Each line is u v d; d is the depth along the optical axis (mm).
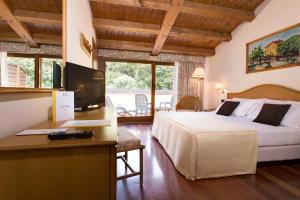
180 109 5570
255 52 4043
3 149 771
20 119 1116
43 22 1467
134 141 1961
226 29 4785
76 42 2494
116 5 3836
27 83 1262
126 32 4820
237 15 3959
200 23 4551
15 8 1120
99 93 2602
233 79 4848
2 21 1002
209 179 2148
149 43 5305
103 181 902
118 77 5777
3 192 810
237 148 2234
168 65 6020
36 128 1139
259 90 3867
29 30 1277
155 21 4348
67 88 1771
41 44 1457
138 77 5910
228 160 2211
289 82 3279
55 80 1668
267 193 1885
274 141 2449
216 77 5656
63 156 855
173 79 6113
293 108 2791
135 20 4301
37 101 1355
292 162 2662
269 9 3723
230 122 2885
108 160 904
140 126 5180
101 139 917
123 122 5738
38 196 842
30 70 1310
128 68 5824
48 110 1565
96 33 4781
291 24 3273
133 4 3438
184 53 5773
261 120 2943
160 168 2453
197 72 5363
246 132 2275
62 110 1428
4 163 802
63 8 1824
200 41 5375
